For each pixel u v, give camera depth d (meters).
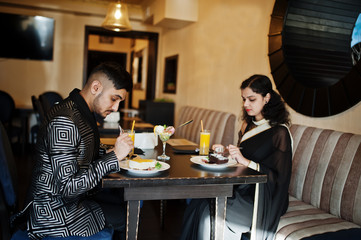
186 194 1.54
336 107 2.20
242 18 3.55
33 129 4.97
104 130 3.06
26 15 5.96
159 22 5.10
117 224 1.63
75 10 5.99
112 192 2.15
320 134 2.17
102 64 1.50
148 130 3.34
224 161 1.74
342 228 1.70
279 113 2.01
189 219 1.92
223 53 3.97
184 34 5.39
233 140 3.43
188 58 5.17
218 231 1.65
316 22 2.39
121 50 9.82
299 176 2.19
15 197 1.54
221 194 1.60
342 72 2.19
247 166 1.83
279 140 1.93
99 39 9.59
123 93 1.52
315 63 2.39
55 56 6.23
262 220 1.79
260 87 1.95
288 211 1.95
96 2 6.04
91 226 1.48
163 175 1.51
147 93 7.31
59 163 1.33
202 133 2.12
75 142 1.37
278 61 2.81
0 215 1.41
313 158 2.12
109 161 1.43
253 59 3.31
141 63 8.40
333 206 1.90
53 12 6.14
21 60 6.06
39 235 1.39
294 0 2.62
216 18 4.19
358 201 1.75
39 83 6.19
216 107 4.13
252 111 2.01
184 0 4.77
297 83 2.59
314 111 2.40
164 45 6.61
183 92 5.39
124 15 3.77
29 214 1.42
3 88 6.03
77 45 6.31
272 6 3.02
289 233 1.67
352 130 2.11
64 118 1.35
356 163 1.83
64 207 1.42
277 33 2.79
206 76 4.46
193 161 1.80
